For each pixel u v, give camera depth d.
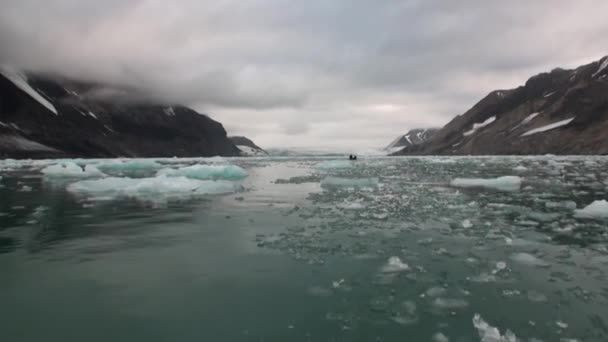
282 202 11.77
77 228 7.98
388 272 5.16
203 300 4.24
